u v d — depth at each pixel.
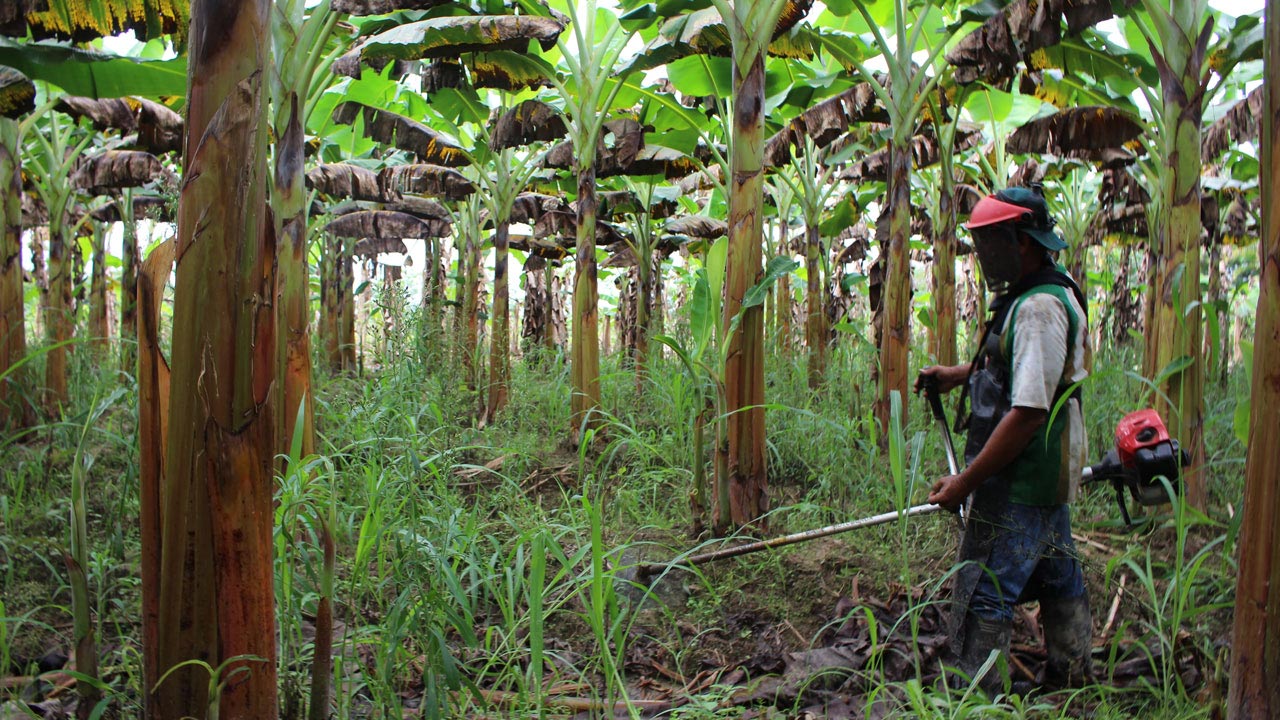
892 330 5.82
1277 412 1.83
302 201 4.76
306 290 4.74
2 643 2.91
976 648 3.09
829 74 7.38
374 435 3.91
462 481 5.21
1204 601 3.75
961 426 3.41
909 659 3.30
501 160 8.39
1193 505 4.70
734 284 4.40
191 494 2.08
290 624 2.75
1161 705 2.93
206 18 1.96
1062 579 3.13
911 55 5.88
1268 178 1.83
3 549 3.89
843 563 4.16
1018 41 5.26
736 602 3.89
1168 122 4.86
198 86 1.98
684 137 7.59
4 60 5.27
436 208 11.52
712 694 3.03
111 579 3.54
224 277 2.02
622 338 15.67
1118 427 3.13
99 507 4.56
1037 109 9.58
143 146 6.58
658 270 12.22
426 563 2.96
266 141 2.09
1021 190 3.02
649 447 5.05
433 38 5.27
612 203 9.84
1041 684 3.23
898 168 5.83
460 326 7.32
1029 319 2.90
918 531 4.45
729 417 4.39
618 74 6.77
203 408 2.04
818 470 5.28
